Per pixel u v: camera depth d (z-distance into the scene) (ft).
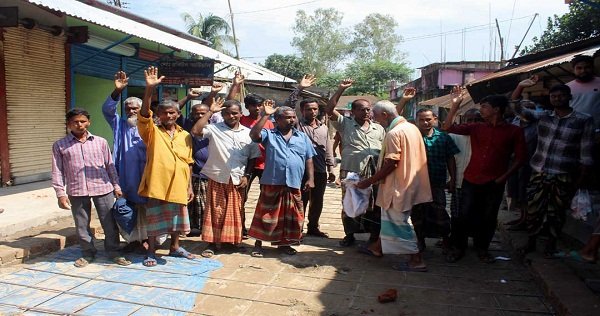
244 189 17.87
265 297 13.26
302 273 15.30
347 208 17.07
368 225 17.42
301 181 18.08
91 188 15.21
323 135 19.44
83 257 15.70
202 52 34.19
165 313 12.09
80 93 38.55
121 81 15.40
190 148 16.31
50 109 29.45
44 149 29.12
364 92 154.40
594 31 49.26
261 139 16.75
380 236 15.74
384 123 15.83
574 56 18.04
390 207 15.30
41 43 28.27
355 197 16.99
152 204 15.66
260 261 16.40
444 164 16.78
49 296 12.92
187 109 49.83
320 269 15.65
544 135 15.80
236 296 13.28
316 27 183.01
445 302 13.14
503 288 14.19
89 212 15.62
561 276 13.80
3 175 26.16
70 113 14.78
